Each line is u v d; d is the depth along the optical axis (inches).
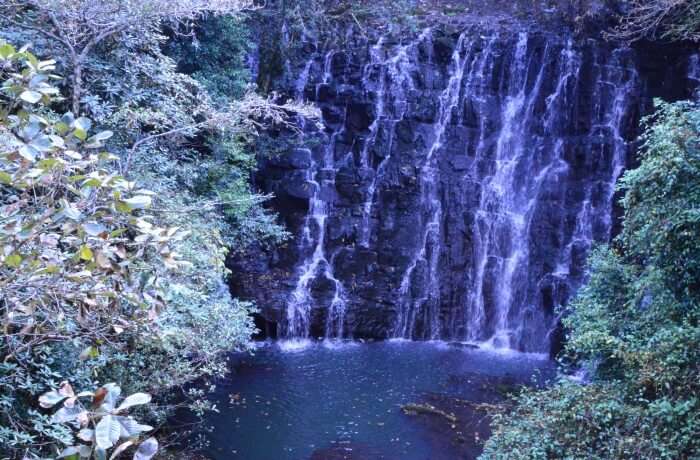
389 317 659.4
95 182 134.0
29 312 145.9
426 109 687.7
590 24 687.1
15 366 222.1
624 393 303.0
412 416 450.3
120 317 166.1
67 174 157.9
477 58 701.9
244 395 485.1
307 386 508.4
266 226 525.0
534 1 753.6
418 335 662.5
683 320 303.1
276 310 634.8
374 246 670.5
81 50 385.7
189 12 366.3
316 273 661.9
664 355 289.1
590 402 298.7
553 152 673.0
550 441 296.7
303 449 400.8
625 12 664.4
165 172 429.1
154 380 323.9
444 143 689.0
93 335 165.5
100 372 295.3
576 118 672.4
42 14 346.3
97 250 139.6
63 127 140.6
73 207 135.9
